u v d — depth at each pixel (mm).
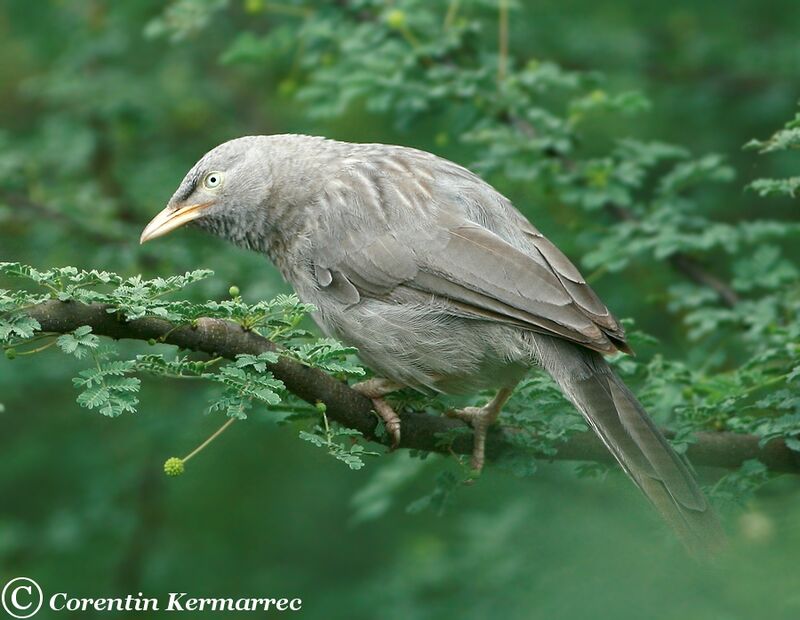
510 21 13484
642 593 6887
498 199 9742
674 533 7887
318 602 14133
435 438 8977
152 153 16250
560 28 16266
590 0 16531
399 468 11281
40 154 14812
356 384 9055
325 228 9812
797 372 8477
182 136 16609
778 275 10727
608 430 8500
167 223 10477
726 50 16219
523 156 11570
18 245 13695
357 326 9578
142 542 14750
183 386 14555
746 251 12656
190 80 16344
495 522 11602
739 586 6754
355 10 12742
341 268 9680
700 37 16406
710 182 15133
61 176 14805
